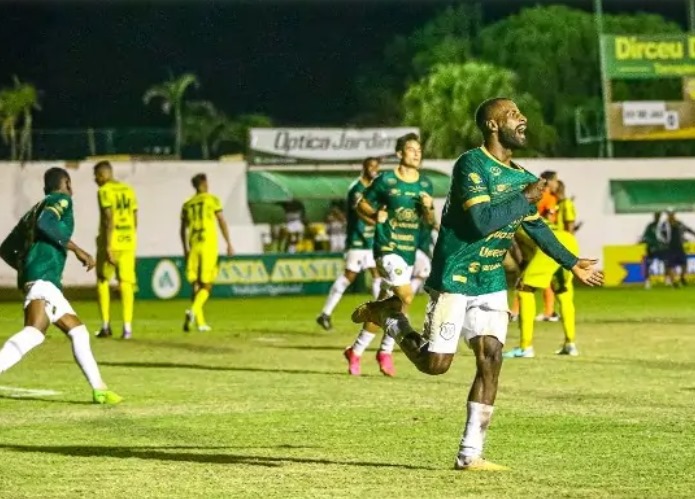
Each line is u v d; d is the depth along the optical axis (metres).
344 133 45.62
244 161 44.47
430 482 8.71
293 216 45.22
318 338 22.50
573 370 16.38
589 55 66.75
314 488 8.52
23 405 13.44
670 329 23.41
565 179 46.19
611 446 10.23
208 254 24.66
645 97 65.94
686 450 10.02
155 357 19.00
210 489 8.55
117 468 9.45
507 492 8.31
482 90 64.00
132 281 23.05
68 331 13.44
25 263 13.11
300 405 13.12
